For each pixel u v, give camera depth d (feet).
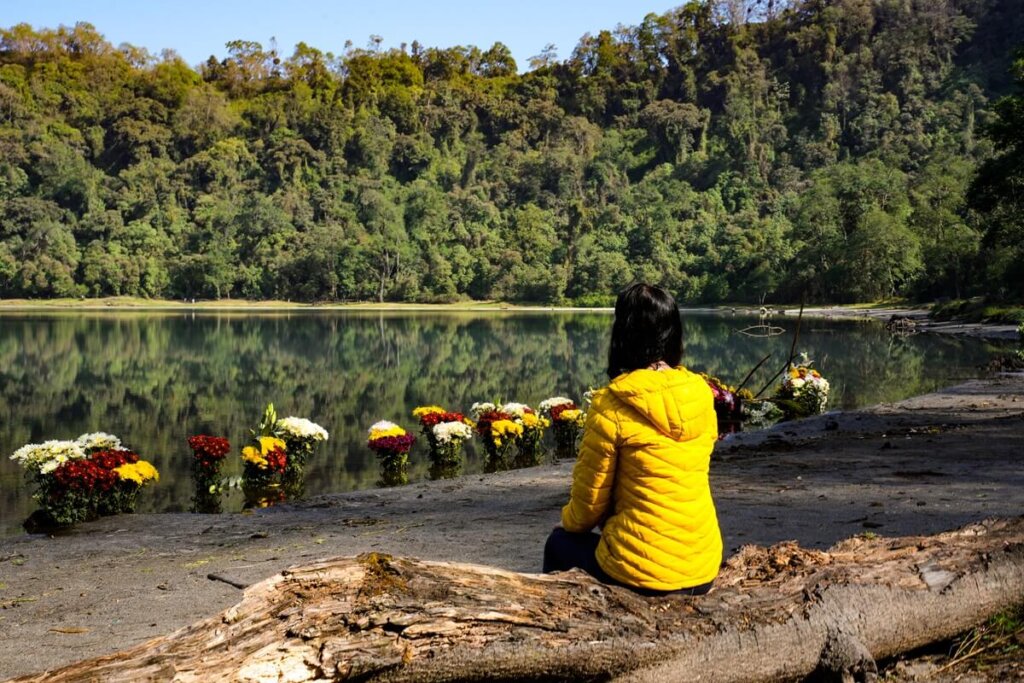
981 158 396.57
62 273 374.22
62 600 16.46
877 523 18.89
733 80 577.43
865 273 287.28
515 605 8.16
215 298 391.24
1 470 35.91
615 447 8.65
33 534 23.35
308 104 548.72
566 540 9.45
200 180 481.46
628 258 393.09
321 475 34.42
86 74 558.56
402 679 7.69
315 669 7.45
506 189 488.02
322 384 76.95
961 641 10.12
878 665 9.75
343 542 20.30
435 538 20.22
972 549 10.52
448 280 386.52
